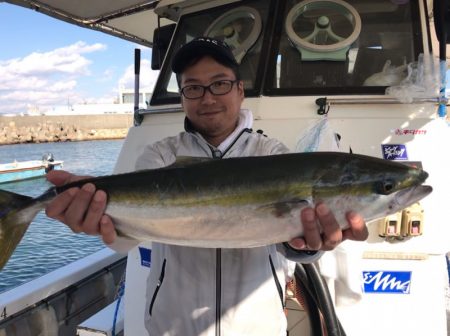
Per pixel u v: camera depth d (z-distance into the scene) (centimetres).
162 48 175
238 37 141
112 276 174
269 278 77
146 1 209
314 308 104
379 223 103
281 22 133
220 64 79
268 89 126
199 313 76
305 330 116
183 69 81
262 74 128
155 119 138
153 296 80
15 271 298
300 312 116
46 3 205
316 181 66
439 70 113
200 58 79
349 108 117
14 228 71
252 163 69
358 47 128
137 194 70
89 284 161
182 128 128
